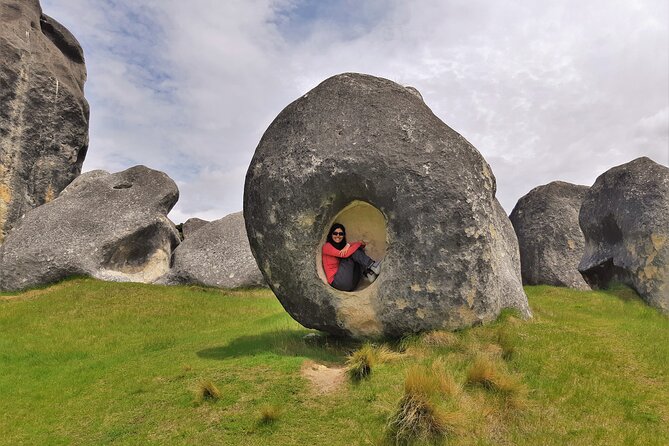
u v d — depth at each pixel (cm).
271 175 859
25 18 2573
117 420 635
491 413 558
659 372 679
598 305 1312
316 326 860
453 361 701
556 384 630
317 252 856
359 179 812
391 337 822
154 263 2067
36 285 1795
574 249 2044
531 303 1304
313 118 865
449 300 781
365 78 893
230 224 2111
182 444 551
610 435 516
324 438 541
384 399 595
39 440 619
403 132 824
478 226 794
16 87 2384
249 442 544
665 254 1374
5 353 1030
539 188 2209
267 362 745
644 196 1461
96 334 1180
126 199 2094
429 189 787
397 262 795
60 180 2511
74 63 2955
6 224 2291
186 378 729
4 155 2316
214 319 1360
